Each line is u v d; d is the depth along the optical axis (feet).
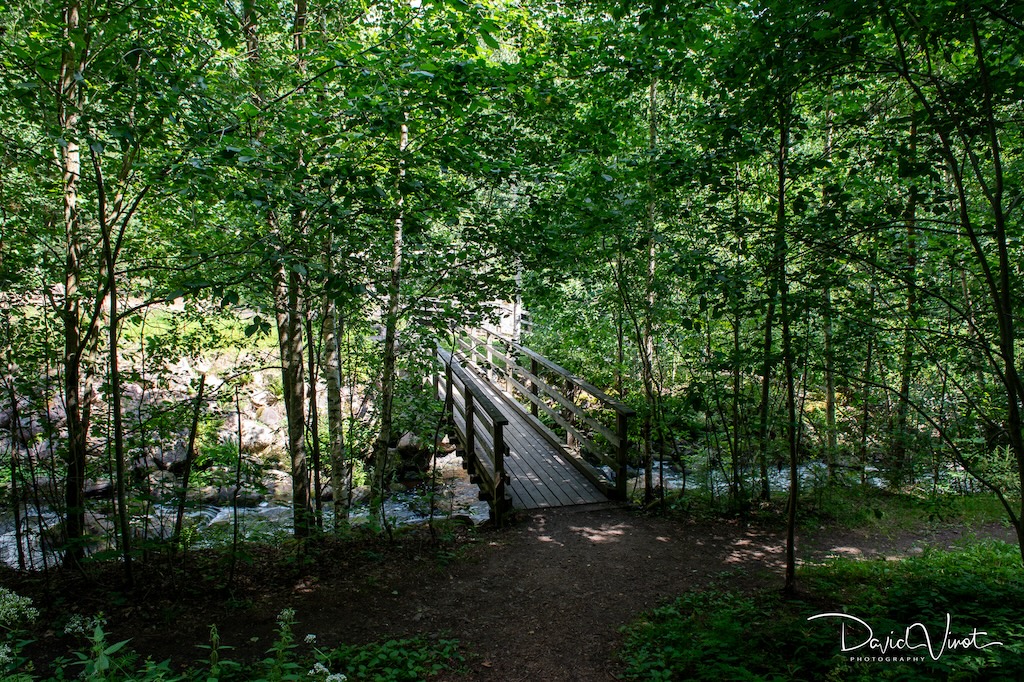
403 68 13.12
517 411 31.68
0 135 12.67
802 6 9.99
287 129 13.71
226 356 30.50
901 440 20.49
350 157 13.15
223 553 16.69
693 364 21.98
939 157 11.05
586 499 21.35
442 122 15.05
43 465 15.17
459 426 26.55
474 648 12.37
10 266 13.66
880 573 14.83
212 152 11.42
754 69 11.53
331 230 13.17
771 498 21.79
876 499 21.84
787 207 15.08
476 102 13.87
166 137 12.57
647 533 18.67
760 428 19.93
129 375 15.17
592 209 16.49
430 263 17.39
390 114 12.91
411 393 20.20
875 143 13.20
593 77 16.88
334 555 16.98
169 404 15.76
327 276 12.35
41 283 14.88
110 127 10.99
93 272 15.46
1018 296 10.91
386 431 18.85
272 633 12.67
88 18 11.94
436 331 17.38
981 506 20.98
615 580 15.49
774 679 9.36
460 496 26.61
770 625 12.14
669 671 10.68
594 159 17.53
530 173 15.46
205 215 16.46
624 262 20.98
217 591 14.51
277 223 15.87
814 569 15.44
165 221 16.57
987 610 11.58
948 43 9.96
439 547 17.69
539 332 34.55
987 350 10.26
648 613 13.66
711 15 14.85
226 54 14.52
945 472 22.80
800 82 11.25
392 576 15.76
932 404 21.44
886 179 16.43
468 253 17.25
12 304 14.15
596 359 30.37
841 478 21.26
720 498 21.40
